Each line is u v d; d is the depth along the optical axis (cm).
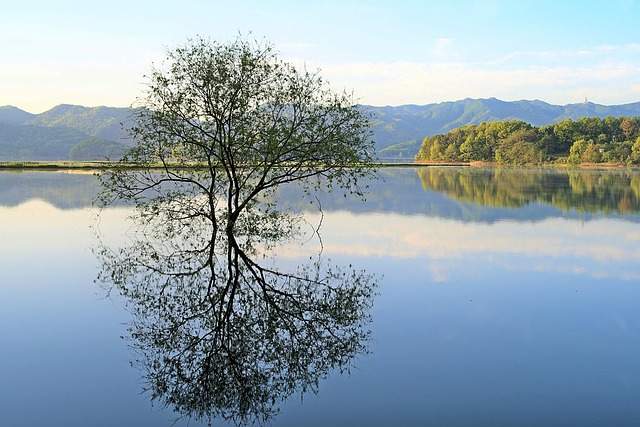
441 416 763
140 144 2302
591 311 1254
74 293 1412
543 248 2052
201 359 988
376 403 807
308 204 3781
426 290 1443
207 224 2638
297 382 889
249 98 2238
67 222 2784
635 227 2641
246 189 2500
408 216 3106
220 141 2264
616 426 730
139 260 1825
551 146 17200
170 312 1259
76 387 867
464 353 995
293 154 2327
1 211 3238
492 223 2794
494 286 1480
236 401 826
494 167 14138
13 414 773
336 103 2281
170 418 773
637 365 935
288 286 1484
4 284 1503
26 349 1021
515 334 1097
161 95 2209
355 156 2292
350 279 1560
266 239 2255
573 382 869
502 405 793
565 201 4038
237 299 1362
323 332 1123
